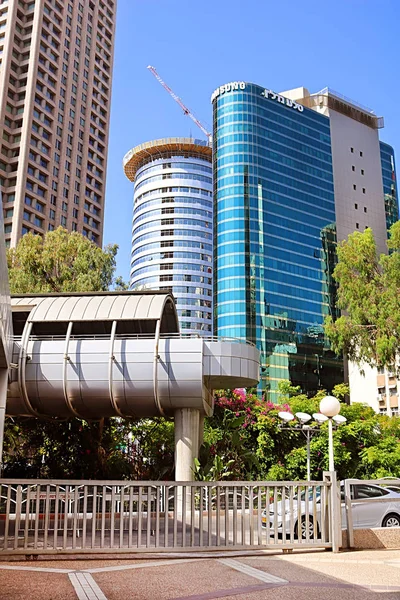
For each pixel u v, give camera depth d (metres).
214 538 12.13
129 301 21.70
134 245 134.88
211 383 22.81
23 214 77.88
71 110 89.31
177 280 126.62
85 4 95.50
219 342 21.31
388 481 10.93
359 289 33.97
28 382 20.75
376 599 6.14
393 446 31.05
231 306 94.81
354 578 7.39
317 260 104.06
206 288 128.50
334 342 34.97
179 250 128.50
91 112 93.75
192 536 9.52
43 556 8.88
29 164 79.69
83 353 20.78
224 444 26.25
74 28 92.00
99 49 98.38
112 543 9.16
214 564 8.45
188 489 15.98
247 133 101.38
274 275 98.19
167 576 7.43
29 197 79.44
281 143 104.81
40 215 80.44
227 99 103.81
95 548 9.06
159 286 126.81
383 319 32.47
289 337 97.38
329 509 10.26
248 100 103.25
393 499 13.57
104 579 7.15
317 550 10.15
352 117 118.06
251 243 97.25
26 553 8.77
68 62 89.88
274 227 100.19
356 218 111.31
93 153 93.31
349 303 34.44
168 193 132.12
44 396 20.81
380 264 34.00
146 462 27.30
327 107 114.56
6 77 81.00
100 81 96.81
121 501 9.37
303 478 29.56
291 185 104.19
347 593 6.46
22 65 83.50
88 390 20.55
